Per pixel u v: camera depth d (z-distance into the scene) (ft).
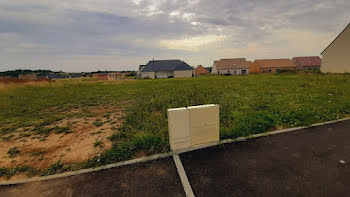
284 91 29.60
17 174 8.41
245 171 7.70
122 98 31.24
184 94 30.60
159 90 40.37
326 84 35.40
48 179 7.86
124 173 8.01
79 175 8.03
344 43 72.74
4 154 10.41
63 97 34.88
